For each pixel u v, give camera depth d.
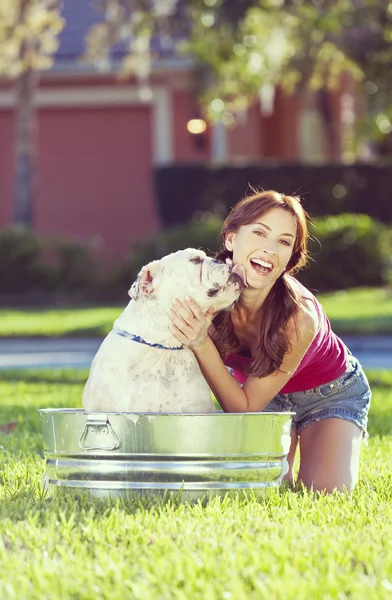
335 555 3.26
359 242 18.20
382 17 15.52
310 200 19.42
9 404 7.72
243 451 4.01
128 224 20.89
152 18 16.34
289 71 17.73
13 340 14.16
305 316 4.47
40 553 3.29
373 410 7.52
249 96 18.61
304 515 3.88
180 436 3.93
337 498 4.26
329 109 22.03
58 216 21.02
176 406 4.17
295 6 15.44
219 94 18.19
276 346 4.39
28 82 18.84
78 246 18.88
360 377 4.97
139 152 20.83
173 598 2.88
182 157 20.72
